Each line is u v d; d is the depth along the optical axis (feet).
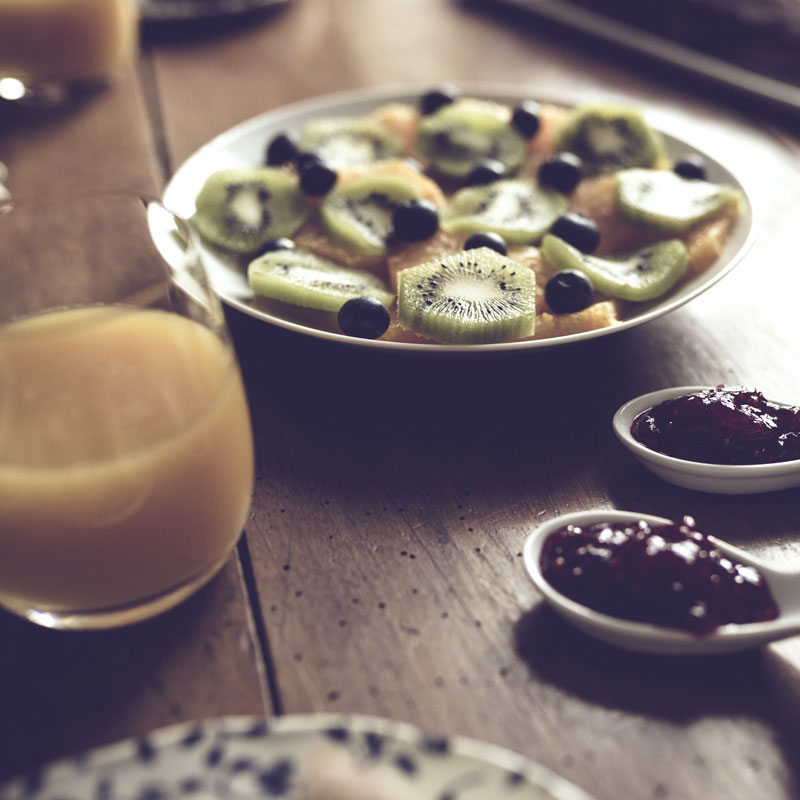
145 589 1.54
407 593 1.61
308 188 2.14
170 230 1.53
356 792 1.37
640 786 1.45
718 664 1.53
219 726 1.41
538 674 1.53
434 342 1.85
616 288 1.92
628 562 1.53
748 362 1.87
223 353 1.55
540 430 1.79
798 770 1.45
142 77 2.84
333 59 2.89
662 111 2.58
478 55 2.90
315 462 1.76
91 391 1.47
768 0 2.84
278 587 1.62
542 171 2.16
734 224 2.02
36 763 1.49
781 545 1.63
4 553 1.50
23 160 2.50
